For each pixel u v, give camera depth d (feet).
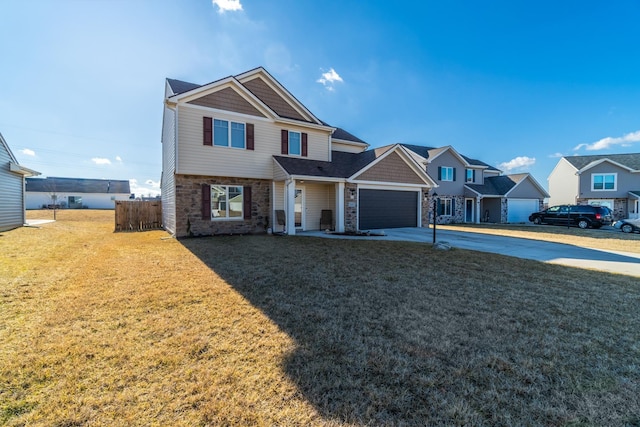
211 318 11.84
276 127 45.03
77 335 10.30
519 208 85.87
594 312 12.75
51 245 28.66
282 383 7.61
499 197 82.58
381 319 11.80
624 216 82.84
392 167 50.52
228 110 40.73
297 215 46.11
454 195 79.05
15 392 7.22
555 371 8.22
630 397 7.11
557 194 98.84
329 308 12.96
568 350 9.41
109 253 26.08
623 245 33.88
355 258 23.84
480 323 11.47
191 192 39.01
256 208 43.88
